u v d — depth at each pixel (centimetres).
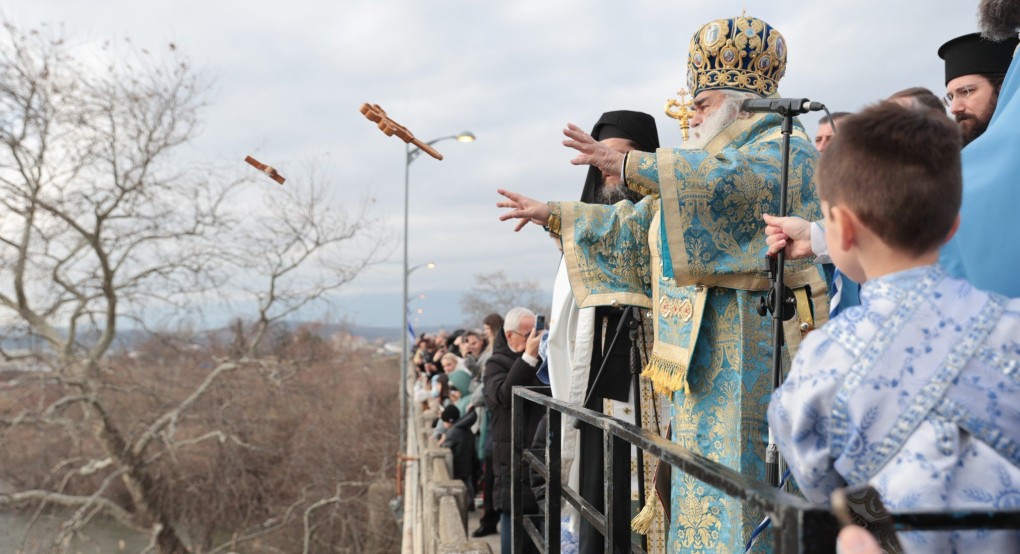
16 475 1686
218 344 1883
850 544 98
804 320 261
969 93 268
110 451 1708
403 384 2253
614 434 204
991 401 123
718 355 279
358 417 2369
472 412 934
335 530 2016
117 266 1711
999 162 157
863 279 147
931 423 125
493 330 865
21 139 1602
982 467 121
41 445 1688
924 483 121
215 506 1814
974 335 127
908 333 130
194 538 1883
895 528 104
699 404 282
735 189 266
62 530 1633
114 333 1739
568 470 358
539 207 339
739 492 120
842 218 141
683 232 267
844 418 132
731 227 270
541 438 368
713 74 302
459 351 1206
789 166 268
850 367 132
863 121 139
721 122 297
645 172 270
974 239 157
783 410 140
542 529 326
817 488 138
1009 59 263
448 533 501
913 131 133
